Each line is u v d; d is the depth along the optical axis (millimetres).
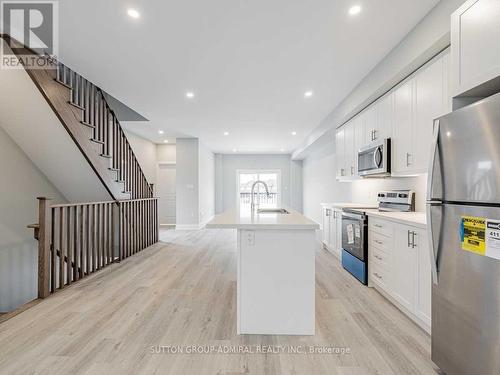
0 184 3436
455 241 1476
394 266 2623
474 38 1521
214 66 3102
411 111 2631
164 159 8672
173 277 3566
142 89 3795
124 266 4082
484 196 1297
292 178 10297
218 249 5270
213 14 2197
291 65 3074
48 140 3438
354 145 4059
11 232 3588
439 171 1576
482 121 1301
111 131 4441
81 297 2875
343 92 3883
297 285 2154
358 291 3062
